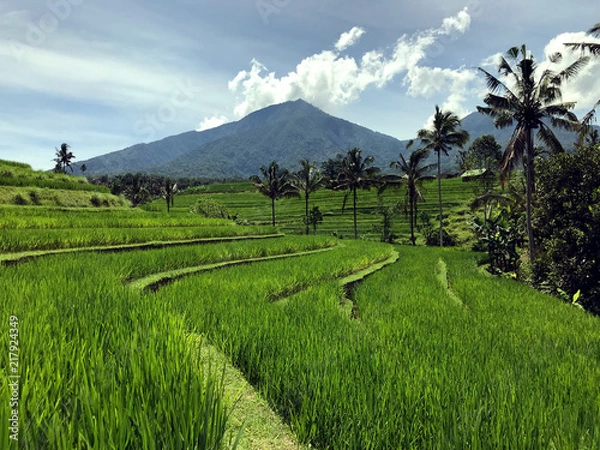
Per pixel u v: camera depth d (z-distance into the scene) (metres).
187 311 7.21
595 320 11.05
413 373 4.82
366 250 25.23
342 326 7.40
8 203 27.55
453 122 41.59
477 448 3.18
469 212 58.94
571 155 19.92
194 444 2.52
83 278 8.57
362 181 49.44
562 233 19.28
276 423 3.91
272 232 30.38
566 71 20.61
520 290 15.68
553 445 3.47
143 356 3.42
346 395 4.00
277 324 6.56
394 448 3.39
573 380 5.29
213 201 57.72
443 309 10.57
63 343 3.71
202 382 3.12
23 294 6.17
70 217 23.48
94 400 2.56
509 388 4.55
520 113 22.45
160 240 20.17
